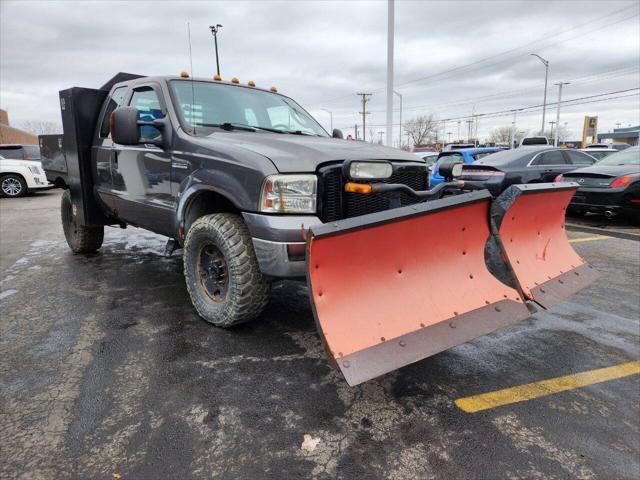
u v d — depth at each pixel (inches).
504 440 89.2
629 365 120.6
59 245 272.4
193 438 87.8
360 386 108.0
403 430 91.7
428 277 107.0
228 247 125.9
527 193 123.0
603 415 98.1
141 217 172.2
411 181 140.3
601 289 185.6
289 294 175.5
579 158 406.3
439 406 100.5
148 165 160.4
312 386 107.5
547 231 144.3
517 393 106.4
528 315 112.8
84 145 203.0
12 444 85.1
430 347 97.3
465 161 491.5
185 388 105.7
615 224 345.1
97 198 206.1
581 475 80.0
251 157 120.1
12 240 288.0
